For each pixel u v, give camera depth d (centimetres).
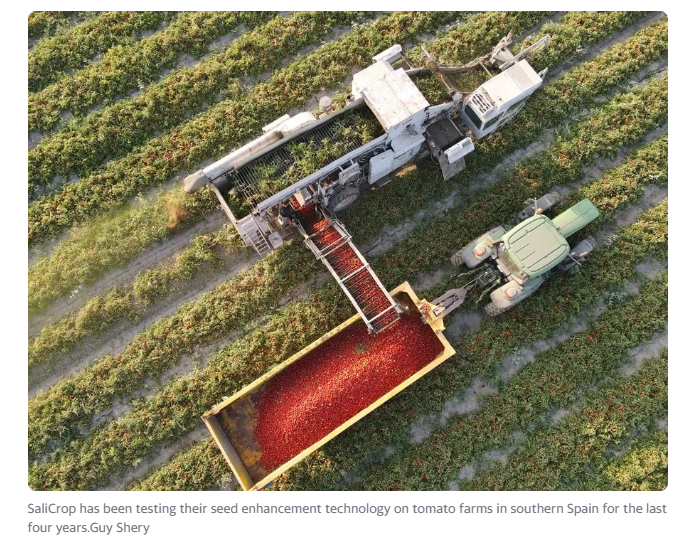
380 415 1449
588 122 1639
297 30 1709
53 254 1552
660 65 1697
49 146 1606
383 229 1585
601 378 1495
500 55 1500
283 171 1325
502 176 1614
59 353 1490
